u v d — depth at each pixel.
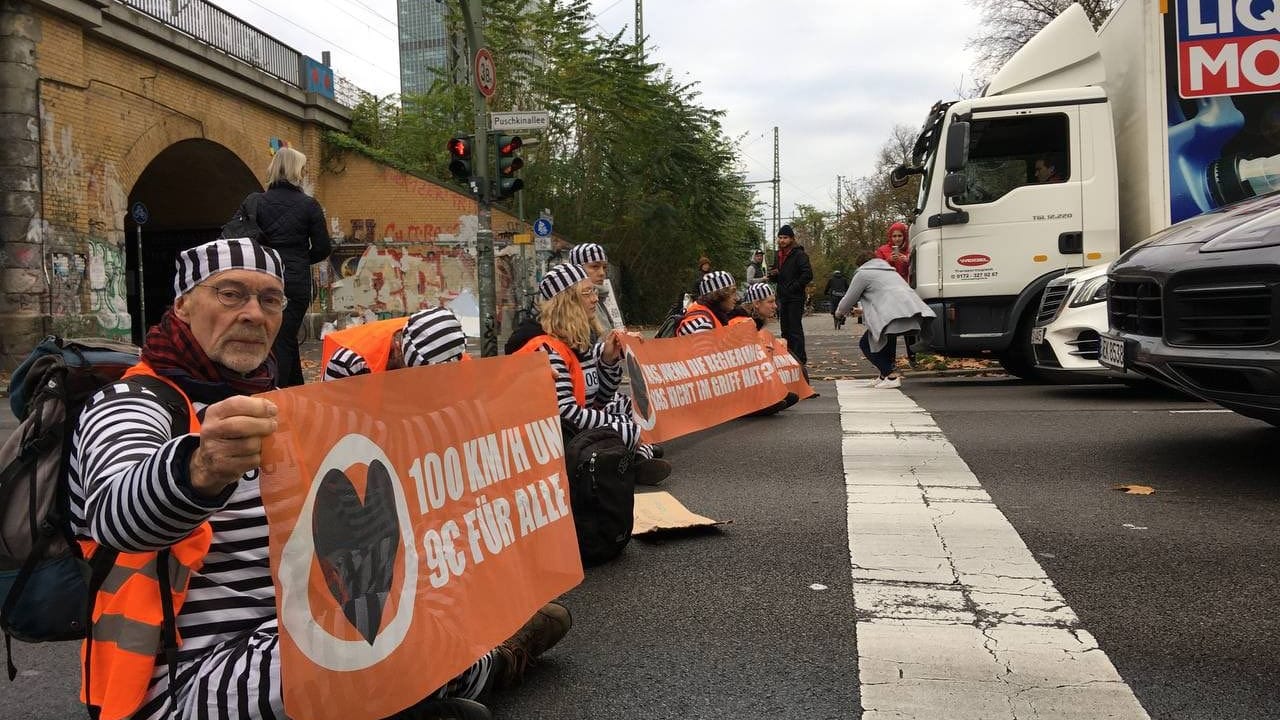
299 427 1.99
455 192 26.50
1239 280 4.57
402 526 2.31
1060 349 8.41
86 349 2.05
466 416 2.73
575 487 3.89
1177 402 7.80
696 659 2.98
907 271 12.84
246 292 2.03
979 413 7.62
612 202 33.44
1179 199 8.69
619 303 34.66
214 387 2.03
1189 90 8.63
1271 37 8.48
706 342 7.47
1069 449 5.97
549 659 3.02
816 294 69.94
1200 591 3.41
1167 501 4.64
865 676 2.79
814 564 3.89
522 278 23.53
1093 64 9.59
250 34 21.75
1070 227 9.48
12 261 14.76
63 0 15.22
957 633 3.11
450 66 30.30
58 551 1.96
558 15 29.80
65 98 15.62
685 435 7.25
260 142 22.56
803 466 5.84
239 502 2.00
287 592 1.90
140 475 1.66
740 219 44.06
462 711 2.25
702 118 33.62
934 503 4.80
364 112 27.36
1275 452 5.61
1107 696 2.61
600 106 30.69
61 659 3.20
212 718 1.87
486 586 2.64
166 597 1.91
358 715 2.03
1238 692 2.62
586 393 5.23
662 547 4.23
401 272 26.69
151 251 26.27
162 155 21.41
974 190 9.72
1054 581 3.58
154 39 17.80
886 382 10.01
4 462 1.95
